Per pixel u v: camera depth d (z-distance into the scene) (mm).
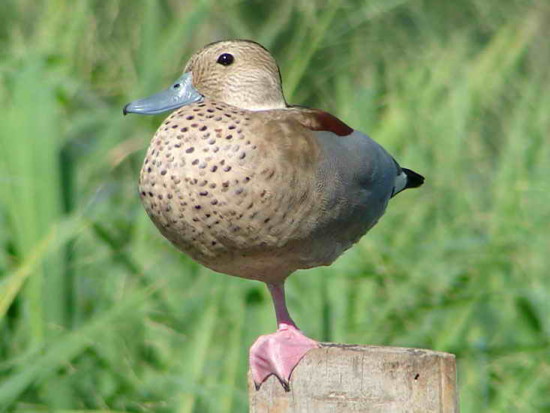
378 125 10820
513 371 8766
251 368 5832
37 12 12016
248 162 5902
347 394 5461
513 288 9406
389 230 9953
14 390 7402
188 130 5977
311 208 6059
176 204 5961
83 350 8188
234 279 8805
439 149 10641
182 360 8430
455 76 11695
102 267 9352
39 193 8664
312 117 6312
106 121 10273
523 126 10945
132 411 8148
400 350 5484
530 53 12859
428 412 5352
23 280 8070
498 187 10414
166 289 9016
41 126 8859
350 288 9094
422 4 13023
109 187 10281
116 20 11648
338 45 12570
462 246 9805
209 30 12258
